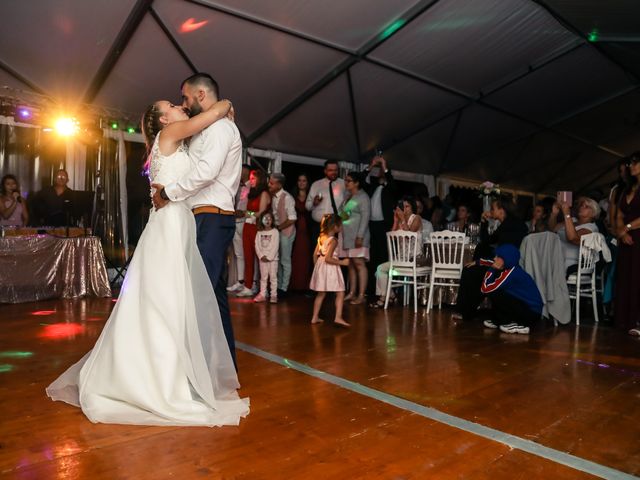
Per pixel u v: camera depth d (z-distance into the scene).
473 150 10.25
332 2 5.36
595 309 5.12
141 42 5.64
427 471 1.69
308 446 1.88
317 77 6.81
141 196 7.79
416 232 5.74
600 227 6.11
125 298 2.22
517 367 3.14
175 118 2.45
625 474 1.69
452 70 7.20
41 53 5.66
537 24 6.39
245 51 6.03
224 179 2.52
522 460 1.79
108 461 1.72
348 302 6.23
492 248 5.47
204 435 1.98
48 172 7.12
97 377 2.18
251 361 3.20
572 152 11.40
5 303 5.51
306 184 7.13
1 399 2.37
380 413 2.27
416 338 4.04
